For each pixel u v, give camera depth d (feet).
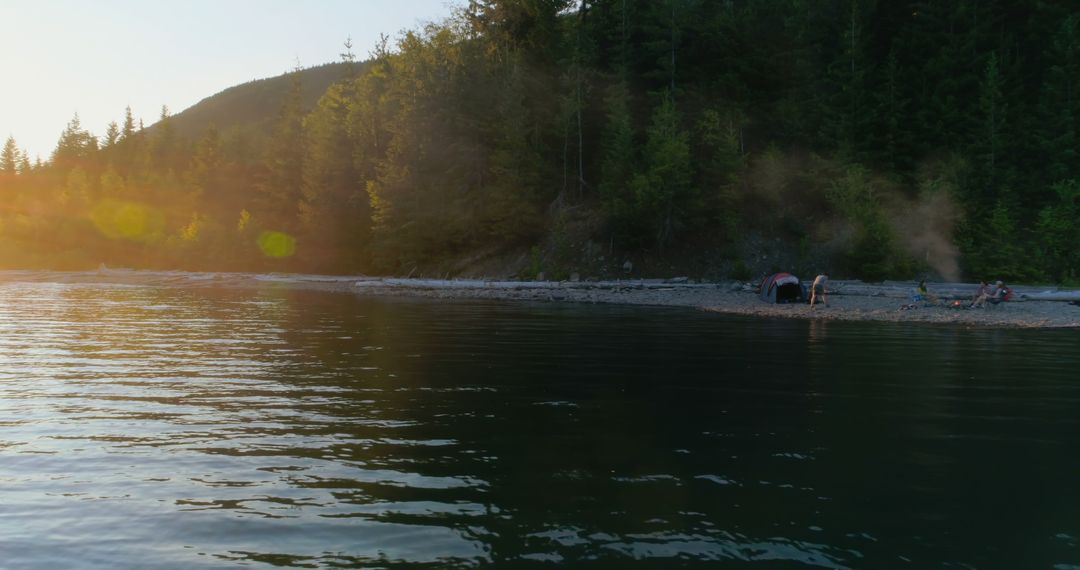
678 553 15.61
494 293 142.20
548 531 16.93
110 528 17.20
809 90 193.57
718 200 180.24
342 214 243.81
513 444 25.27
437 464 22.70
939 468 22.48
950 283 151.33
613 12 202.18
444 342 59.82
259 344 57.47
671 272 172.55
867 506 18.83
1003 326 77.61
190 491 19.95
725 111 188.14
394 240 201.67
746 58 198.29
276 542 16.33
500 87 200.75
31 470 21.90
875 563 15.14
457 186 198.18
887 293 122.11
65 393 35.04
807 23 202.90
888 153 175.01
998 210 160.35
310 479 21.08
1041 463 23.11
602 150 198.39
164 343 57.67
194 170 369.30
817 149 186.80
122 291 151.43
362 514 18.13
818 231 176.76
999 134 172.86
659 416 30.27
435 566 14.92
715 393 36.01
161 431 27.02
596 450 24.50
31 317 83.20
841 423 29.07
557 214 192.24
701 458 23.54
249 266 271.90
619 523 17.48
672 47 191.83
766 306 104.63
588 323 79.66
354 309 101.86
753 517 17.98
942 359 49.75
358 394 35.22
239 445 24.98
